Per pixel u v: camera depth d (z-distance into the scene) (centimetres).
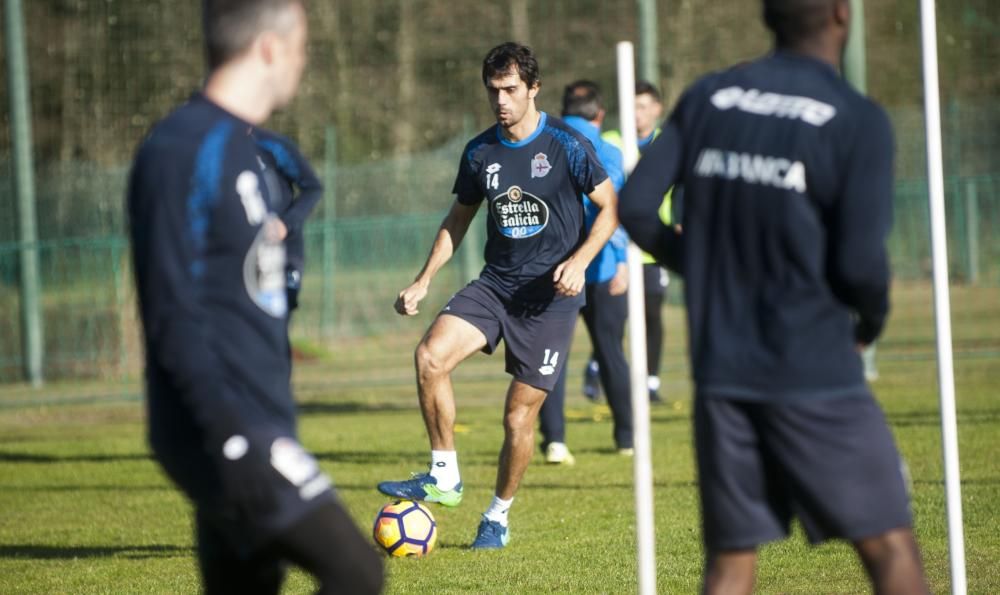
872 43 5028
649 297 2645
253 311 674
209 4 702
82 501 1908
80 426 3041
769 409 735
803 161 721
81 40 4225
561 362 1455
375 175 4812
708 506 765
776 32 772
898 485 740
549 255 1445
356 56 4681
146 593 1267
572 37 4416
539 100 4391
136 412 3309
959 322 4281
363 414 3019
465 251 4819
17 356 4194
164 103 4250
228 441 653
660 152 777
